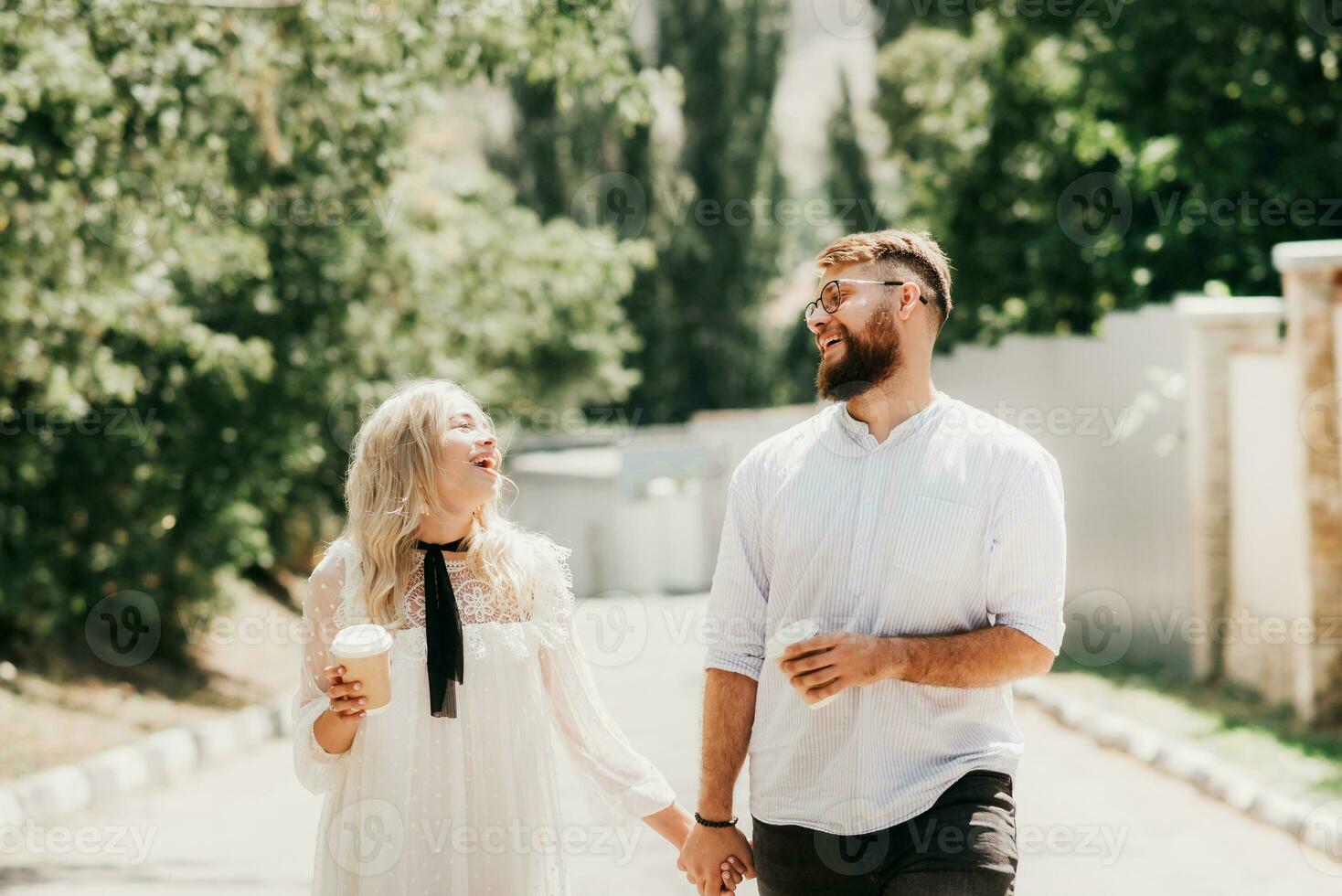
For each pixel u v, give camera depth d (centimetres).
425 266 1616
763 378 4131
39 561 1170
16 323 953
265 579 1909
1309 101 1352
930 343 344
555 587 347
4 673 1113
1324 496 924
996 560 332
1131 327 1255
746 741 357
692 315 4081
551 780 340
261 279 1419
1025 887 629
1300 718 936
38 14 795
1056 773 870
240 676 1379
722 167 4047
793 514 345
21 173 832
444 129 1694
